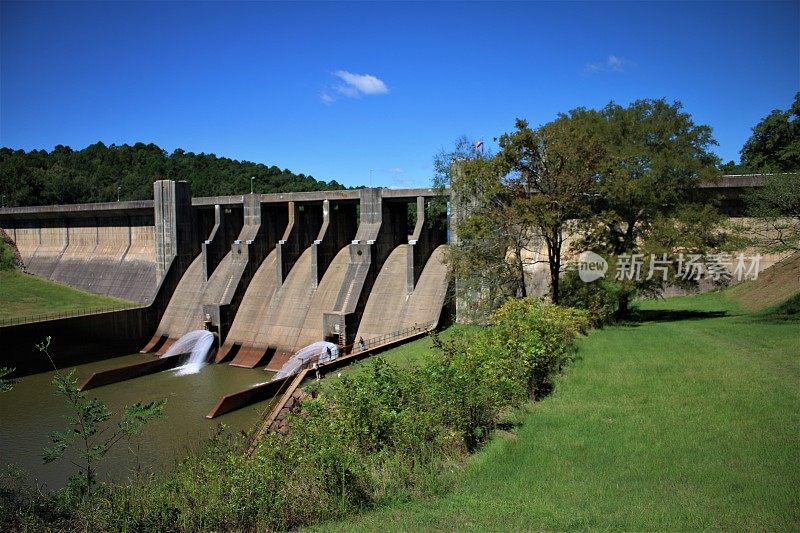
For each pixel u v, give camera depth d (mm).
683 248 35594
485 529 12203
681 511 12195
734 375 22078
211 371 49812
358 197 51812
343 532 12812
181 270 62688
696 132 37125
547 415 19297
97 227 75938
